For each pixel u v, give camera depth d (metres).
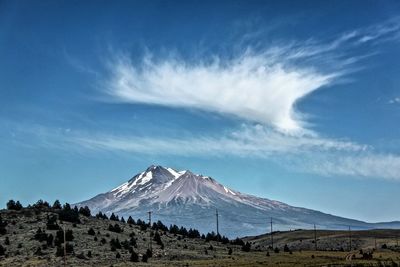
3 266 176.12
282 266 183.75
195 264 187.75
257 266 183.38
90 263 183.25
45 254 195.00
